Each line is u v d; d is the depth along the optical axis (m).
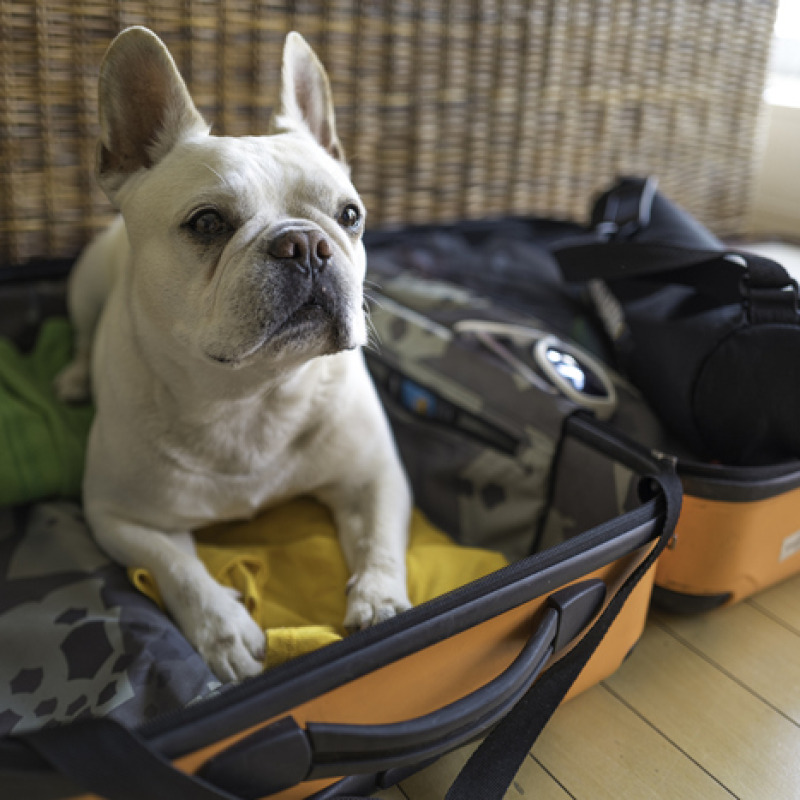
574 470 1.06
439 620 0.70
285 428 0.97
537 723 0.76
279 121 0.96
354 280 0.79
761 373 1.02
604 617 0.81
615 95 2.01
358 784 0.76
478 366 1.20
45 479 1.13
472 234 1.86
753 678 0.98
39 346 1.39
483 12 1.74
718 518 0.96
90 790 0.52
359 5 1.58
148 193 0.82
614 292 1.29
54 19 1.33
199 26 1.43
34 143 1.40
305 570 1.03
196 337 0.78
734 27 2.11
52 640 0.86
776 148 2.33
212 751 0.58
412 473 1.26
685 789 0.82
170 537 1.02
